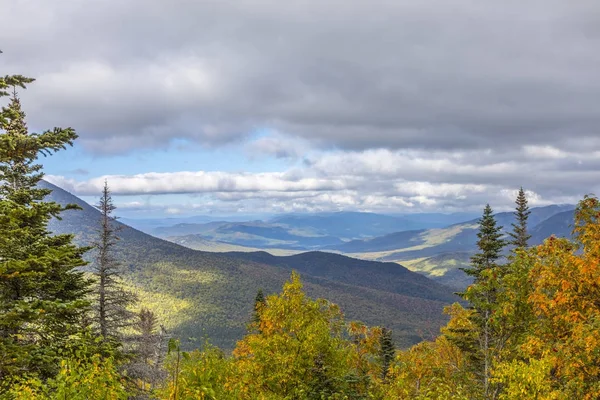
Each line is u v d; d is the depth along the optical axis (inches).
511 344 639.8
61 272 563.8
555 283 521.7
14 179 589.6
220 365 361.4
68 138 488.7
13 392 313.3
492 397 606.2
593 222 512.1
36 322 507.5
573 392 475.8
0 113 445.7
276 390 650.2
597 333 453.7
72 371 288.5
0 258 460.4
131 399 663.1
